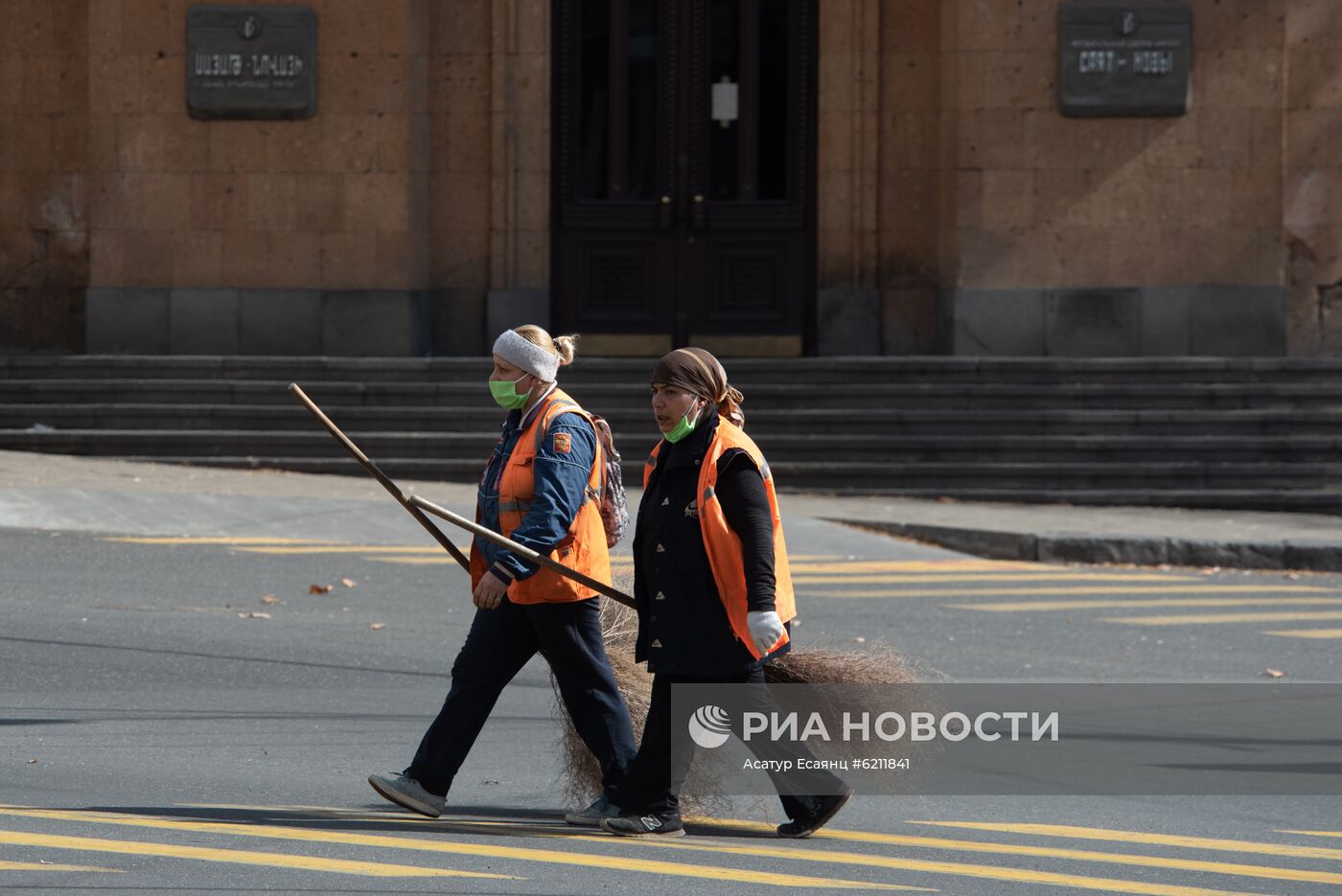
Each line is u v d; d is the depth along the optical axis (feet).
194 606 116.67
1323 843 65.82
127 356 198.80
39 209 209.97
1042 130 198.80
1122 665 106.83
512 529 65.77
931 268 208.95
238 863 57.47
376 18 200.23
